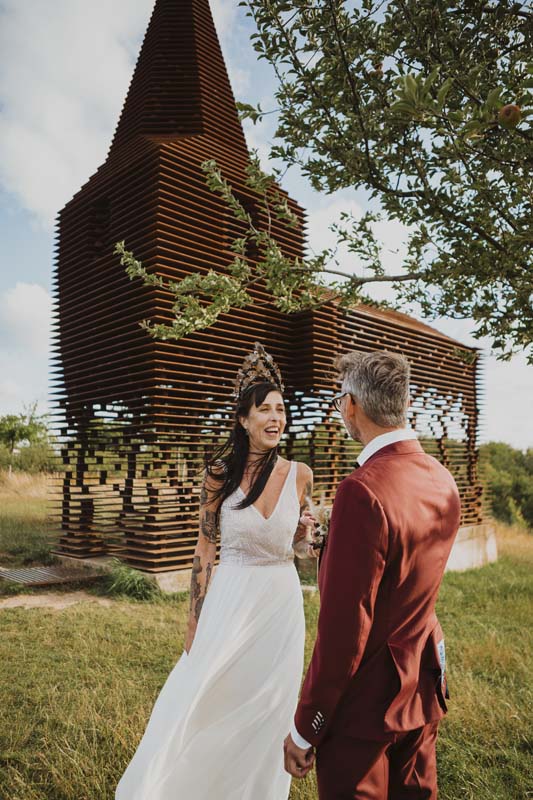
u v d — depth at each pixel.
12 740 3.28
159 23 10.84
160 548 7.54
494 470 25.03
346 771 1.48
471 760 3.23
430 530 1.58
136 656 4.83
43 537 10.86
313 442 9.01
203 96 10.45
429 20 2.28
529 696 4.19
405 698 1.50
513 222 2.42
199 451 7.89
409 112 1.82
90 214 9.46
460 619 6.95
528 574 10.87
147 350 7.85
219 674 2.47
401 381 1.70
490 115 1.72
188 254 8.20
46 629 5.56
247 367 2.97
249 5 2.59
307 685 1.49
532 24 2.25
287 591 2.68
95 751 3.10
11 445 24.17
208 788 2.32
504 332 2.61
